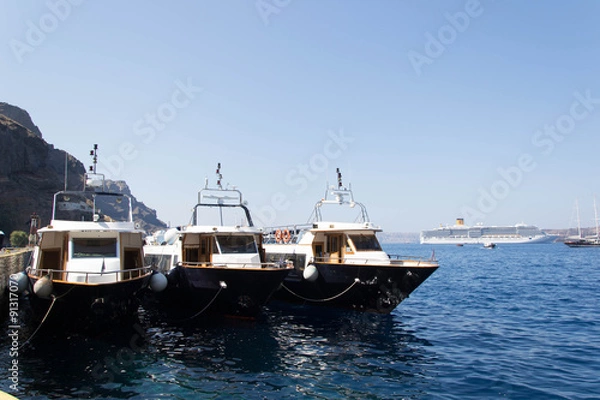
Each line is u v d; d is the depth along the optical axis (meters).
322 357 14.96
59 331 16.77
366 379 12.77
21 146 91.38
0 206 79.44
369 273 21.05
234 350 15.70
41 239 19.09
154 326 19.66
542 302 26.83
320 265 22.80
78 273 16.41
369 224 23.83
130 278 17.62
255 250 21.84
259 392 11.76
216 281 19.23
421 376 12.98
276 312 23.27
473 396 11.34
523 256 91.69
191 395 11.52
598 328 19.02
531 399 10.98
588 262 66.81
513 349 15.81
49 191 93.56
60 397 11.33
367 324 20.34
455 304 26.80
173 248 24.50
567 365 13.74
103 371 13.32
